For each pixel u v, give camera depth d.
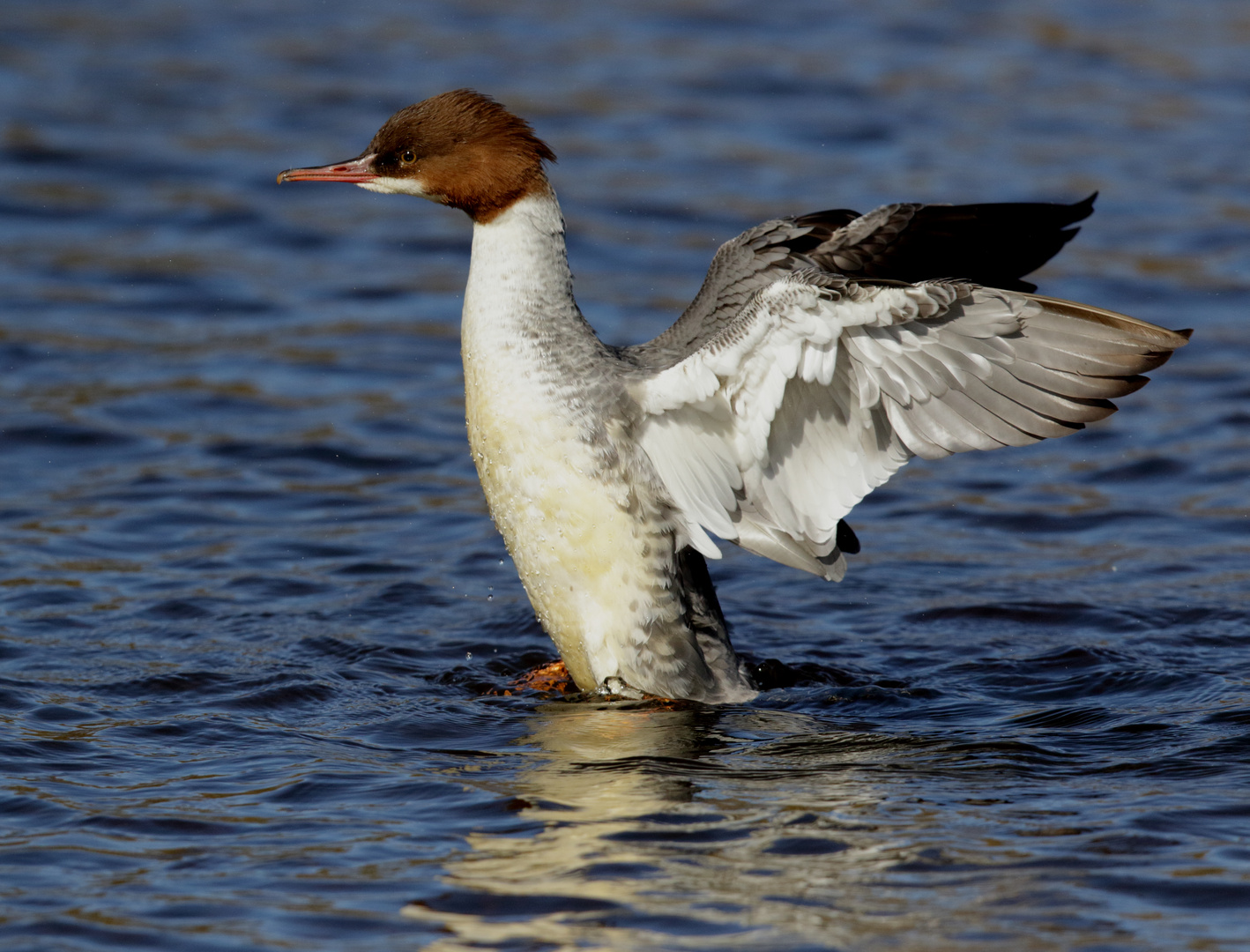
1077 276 19.77
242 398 16.47
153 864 7.46
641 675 10.02
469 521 13.80
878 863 7.46
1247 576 12.40
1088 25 30.88
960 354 8.92
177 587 12.04
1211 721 9.46
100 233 21.11
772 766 8.81
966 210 9.51
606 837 7.76
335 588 12.18
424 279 20.30
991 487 14.90
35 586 11.87
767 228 9.64
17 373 16.70
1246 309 19.02
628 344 17.53
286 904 7.07
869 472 9.38
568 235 21.05
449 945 6.72
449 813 8.08
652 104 25.98
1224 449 15.43
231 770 8.66
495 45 28.91
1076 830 7.80
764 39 29.66
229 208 22.02
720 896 7.15
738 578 12.74
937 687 10.38
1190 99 26.78
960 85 27.34
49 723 9.30
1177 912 6.95
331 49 28.47
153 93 26.06
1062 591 12.22
